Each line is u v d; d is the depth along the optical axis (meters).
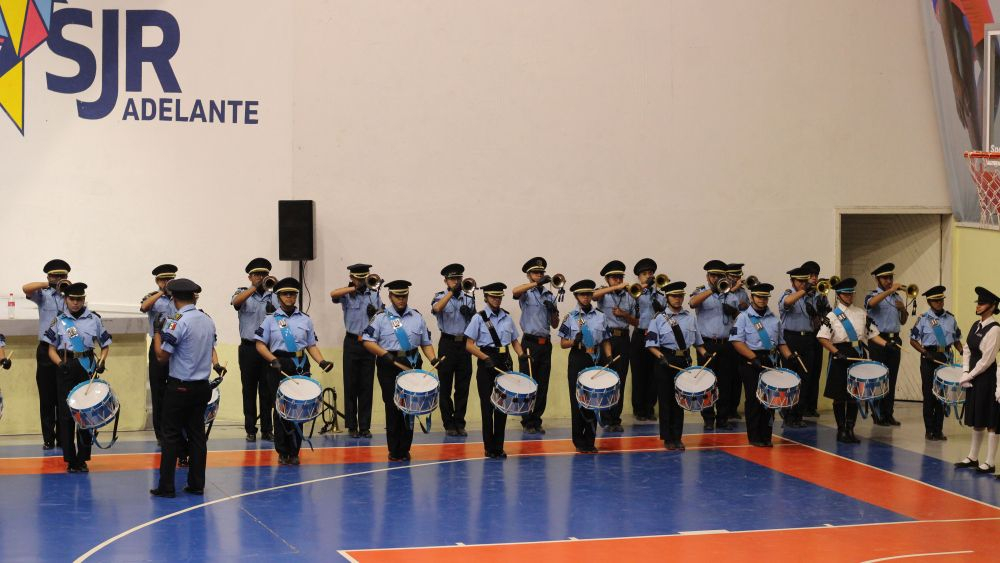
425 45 18.22
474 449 15.86
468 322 16.95
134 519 11.59
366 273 16.81
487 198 18.44
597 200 18.75
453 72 18.30
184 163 18.03
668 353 15.88
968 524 11.91
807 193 19.38
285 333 14.70
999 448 16.16
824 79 19.34
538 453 15.60
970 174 18.88
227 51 17.98
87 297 18.12
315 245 17.97
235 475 13.88
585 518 11.95
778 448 16.11
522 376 15.22
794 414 17.95
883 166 19.55
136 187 18.08
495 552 10.56
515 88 18.47
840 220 19.75
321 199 18.02
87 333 14.05
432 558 10.30
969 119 18.67
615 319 17.69
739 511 12.38
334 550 10.54
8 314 17.08
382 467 14.48
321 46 17.98
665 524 11.76
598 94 18.70
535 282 16.41
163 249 18.06
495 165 18.44
